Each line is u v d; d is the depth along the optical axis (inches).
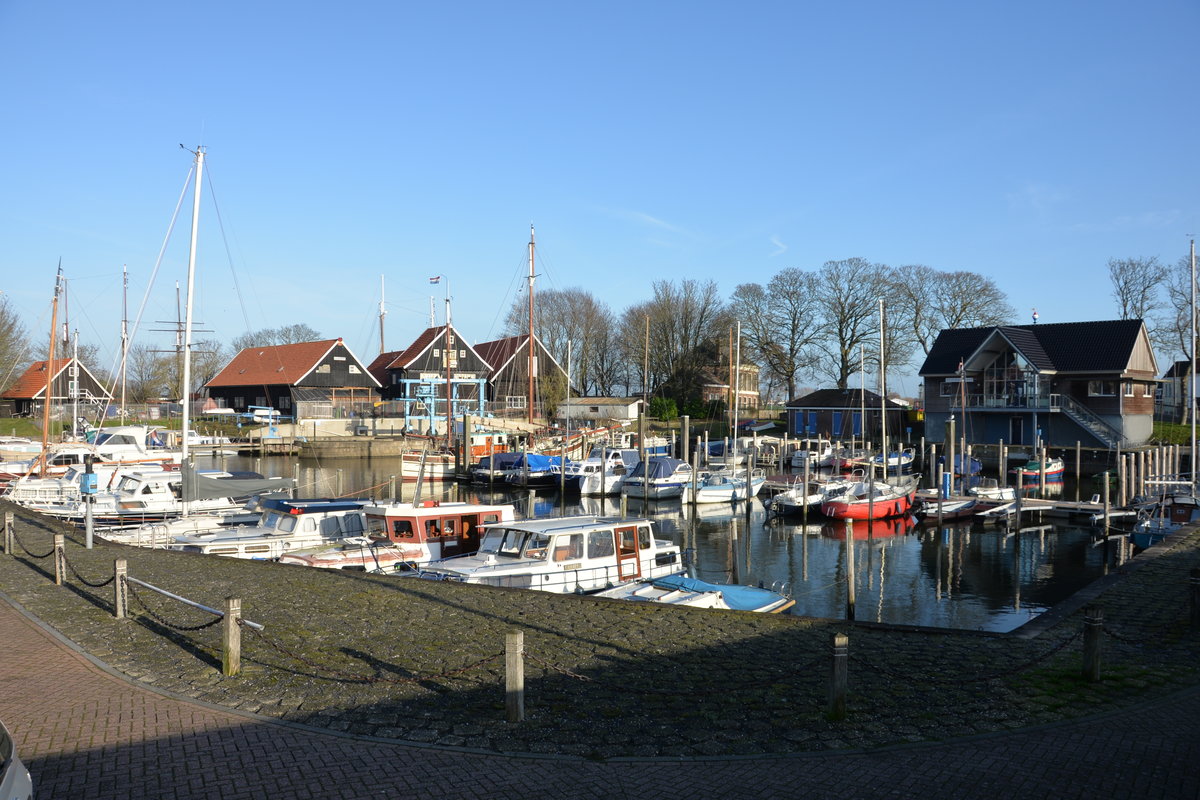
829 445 2402.8
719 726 346.9
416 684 403.2
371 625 520.4
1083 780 289.1
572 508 1768.0
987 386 2330.2
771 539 1403.8
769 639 488.1
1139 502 1454.2
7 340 2551.7
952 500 1577.3
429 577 712.4
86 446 1561.3
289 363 3472.0
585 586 755.4
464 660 443.8
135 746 325.4
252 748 324.2
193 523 959.0
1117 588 626.8
